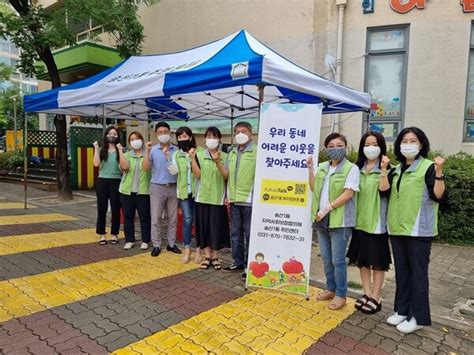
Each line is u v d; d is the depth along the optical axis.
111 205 5.97
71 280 4.42
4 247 5.64
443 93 8.12
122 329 3.30
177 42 11.98
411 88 8.38
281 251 4.10
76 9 8.64
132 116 8.88
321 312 3.75
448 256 5.90
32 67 9.41
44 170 13.12
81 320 3.45
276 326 3.43
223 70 4.27
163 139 5.16
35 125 26.88
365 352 3.07
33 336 3.14
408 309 3.48
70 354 2.89
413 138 3.29
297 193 4.00
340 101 5.44
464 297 4.33
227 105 7.55
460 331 3.52
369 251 3.65
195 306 3.81
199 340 3.15
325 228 3.80
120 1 9.73
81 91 6.28
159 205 5.36
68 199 10.20
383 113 8.72
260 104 4.23
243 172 4.49
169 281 4.48
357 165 3.77
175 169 5.10
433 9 8.09
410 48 8.33
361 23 8.71
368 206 3.59
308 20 9.34
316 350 3.07
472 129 8.08
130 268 4.89
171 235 5.62
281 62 5.11
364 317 3.69
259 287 4.20
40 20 8.96
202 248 4.96
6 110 27.36
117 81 5.86
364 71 8.75
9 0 8.85
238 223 4.74
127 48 10.18
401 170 3.40
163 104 7.53
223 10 10.81
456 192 6.43
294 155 3.99
